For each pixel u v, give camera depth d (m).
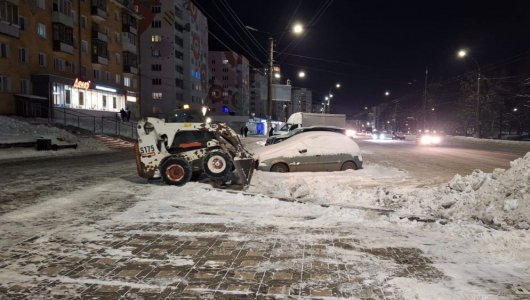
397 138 60.31
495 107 65.62
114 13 57.75
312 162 14.16
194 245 5.77
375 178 12.86
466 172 14.95
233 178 11.55
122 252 5.44
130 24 61.28
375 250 5.57
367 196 9.16
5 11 34.47
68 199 9.03
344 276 4.63
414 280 4.50
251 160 10.75
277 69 41.19
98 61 51.50
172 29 82.56
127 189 10.34
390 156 23.61
